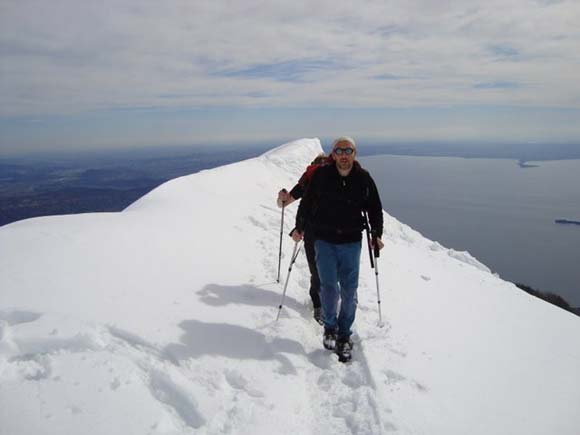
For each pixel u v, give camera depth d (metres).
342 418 3.49
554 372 5.09
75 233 6.01
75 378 3.06
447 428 3.45
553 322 7.43
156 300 4.56
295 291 6.18
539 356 5.52
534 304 8.69
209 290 5.22
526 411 4.04
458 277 9.97
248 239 7.95
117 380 3.14
